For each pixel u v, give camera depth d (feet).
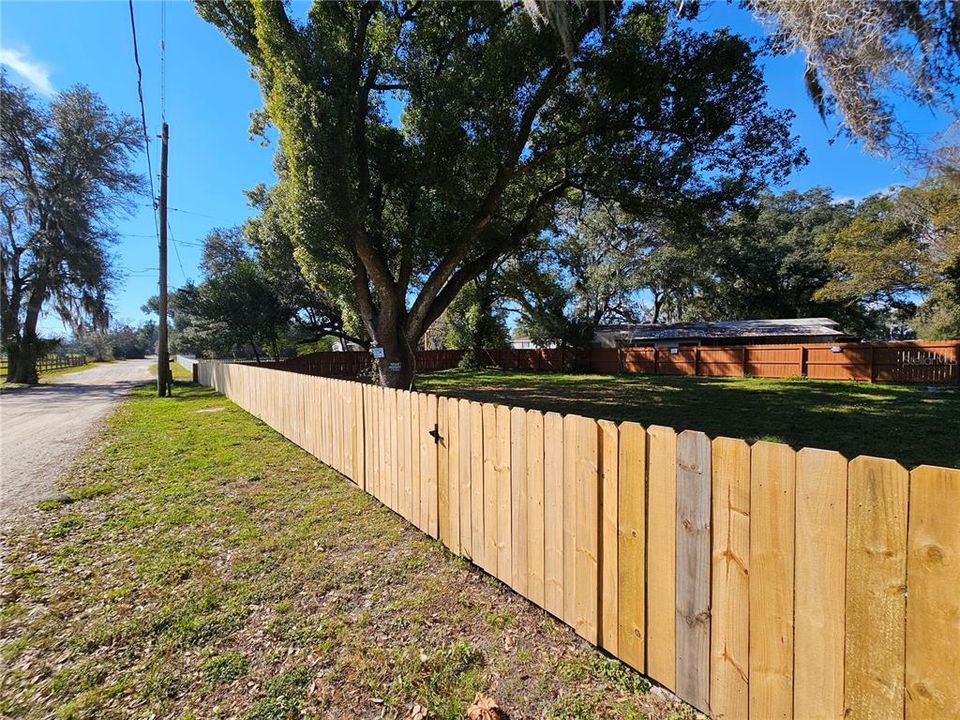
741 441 5.12
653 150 30.04
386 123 33.88
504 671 6.51
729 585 5.26
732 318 106.93
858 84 15.51
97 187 68.54
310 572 9.44
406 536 11.21
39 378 76.79
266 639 7.34
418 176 29.50
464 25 28.02
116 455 19.84
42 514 12.82
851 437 21.35
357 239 27.02
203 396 45.19
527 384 51.85
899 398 35.22
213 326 87.66
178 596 8.59
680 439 5.74
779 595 4.83
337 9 28.12
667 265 82.53
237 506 13.33
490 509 9.12
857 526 4.26
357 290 31.01
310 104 23.07
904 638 3.98
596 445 6.84
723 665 5.34
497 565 8.95
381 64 30.48
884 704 4.10
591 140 30.19
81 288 68.39
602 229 84.99
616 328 89.97
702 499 5.51
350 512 12.82
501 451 8.77
